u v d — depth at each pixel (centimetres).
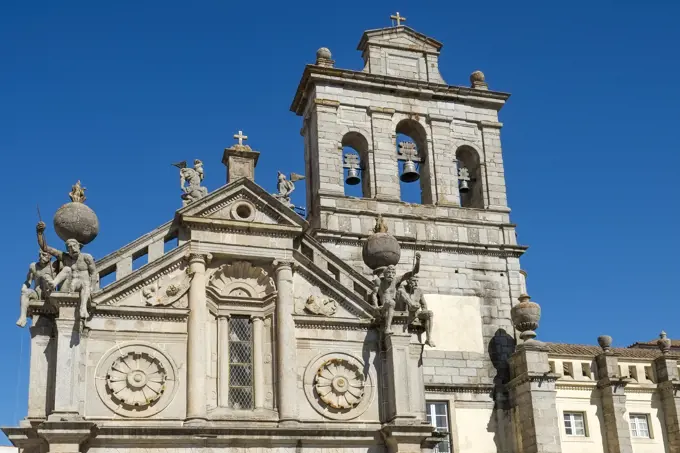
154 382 3184
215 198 3462
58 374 3008
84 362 3116
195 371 3200
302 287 3491
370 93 4562
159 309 3266
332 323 3441
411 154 4556
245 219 3484
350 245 4184
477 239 4403
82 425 2930
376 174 4403
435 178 4484
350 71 4516
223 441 3127
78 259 3155
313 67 4466
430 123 4594
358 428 3281
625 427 4212
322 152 4362
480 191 4562
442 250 4312
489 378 4128
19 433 2989
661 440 4359
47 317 3156
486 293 4294
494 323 4247
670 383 4391
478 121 4684
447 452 3922
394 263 3594
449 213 4425
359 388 3388
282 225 3494
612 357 4328
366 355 3447
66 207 3228
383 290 3506
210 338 3338
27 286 3128
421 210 4388
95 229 3241
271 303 3434
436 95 4641
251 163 3681
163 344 3247
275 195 3697
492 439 4012
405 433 3250
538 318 4150
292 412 3253
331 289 3500
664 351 4519
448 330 4159
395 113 4559
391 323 3434
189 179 3544
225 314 3378
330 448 3247
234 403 3294
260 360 3350
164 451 3067
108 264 3322
